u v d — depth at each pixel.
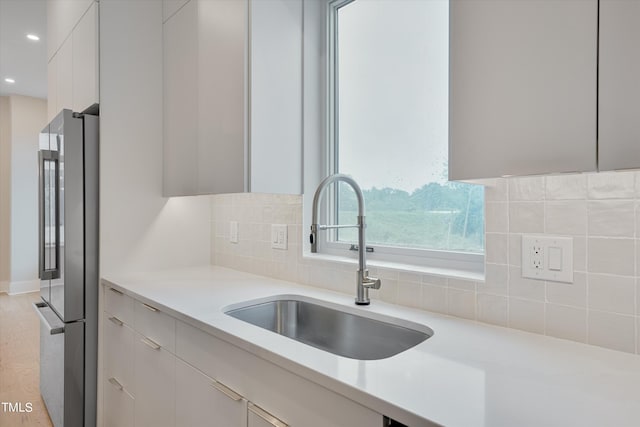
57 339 2.04
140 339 1.60
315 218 1.33
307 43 1.82
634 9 0.66
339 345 1.42
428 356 0.92
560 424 0.62
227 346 1.11
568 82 0.73
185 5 1.96
